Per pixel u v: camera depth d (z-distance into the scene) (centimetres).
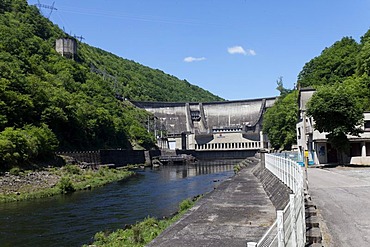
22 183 4688
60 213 3206
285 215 880
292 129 8744
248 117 19412
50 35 16375
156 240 1529
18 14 15388
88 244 2095
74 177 5691
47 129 6881
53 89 9138
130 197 4156
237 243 1445
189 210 2170
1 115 6181
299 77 12181
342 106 4484
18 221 2877
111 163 8875
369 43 8306
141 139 13562
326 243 1188
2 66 7300
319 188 2417
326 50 11612
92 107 10531
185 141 16888
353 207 1730
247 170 5591
